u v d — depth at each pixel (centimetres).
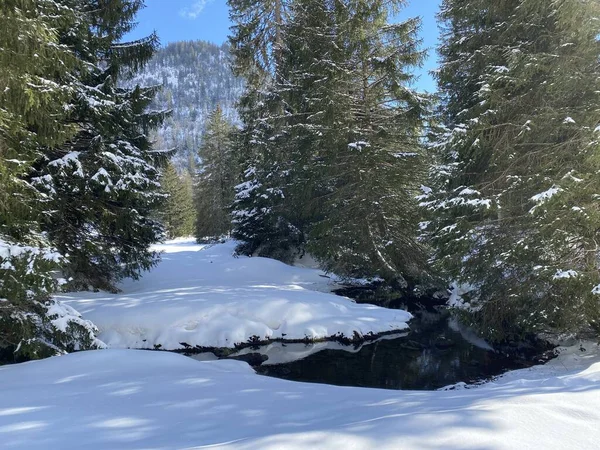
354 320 1065
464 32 1227
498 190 939
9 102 602
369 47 1412
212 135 3528
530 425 232
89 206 1048
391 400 354
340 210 1491
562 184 739
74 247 1071
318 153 1595
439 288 1477
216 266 1912
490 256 925
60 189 1004
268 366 834
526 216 850
